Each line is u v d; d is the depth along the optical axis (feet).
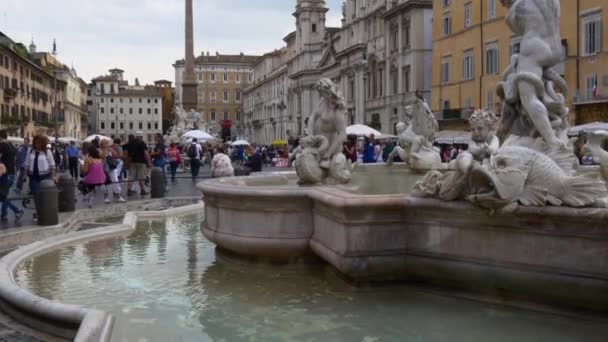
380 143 109.91
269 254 20.33
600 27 100.68
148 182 64.03
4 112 184.24
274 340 13.91
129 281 20.27
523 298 15.21
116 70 496.23
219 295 17.98
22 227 32.99
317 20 293.02
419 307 15.80
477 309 15.44
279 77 350.84
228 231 21.34
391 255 16.84
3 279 18.40
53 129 255.50
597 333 13.55
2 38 192.95
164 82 464.24
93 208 42.24
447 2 149.59
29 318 15.70
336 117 22.34
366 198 16.69
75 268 22.49
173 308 16.90
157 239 29.12
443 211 15.90
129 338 14.30
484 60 134.72
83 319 14.28
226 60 469.16
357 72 216.54
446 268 16.11
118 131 434.30
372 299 16.53
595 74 101.81
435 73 156.35
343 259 16.75
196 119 136.77
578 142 43.70
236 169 58.44
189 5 139.03
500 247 15.12
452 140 121.19
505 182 14.39
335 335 14.06
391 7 185.37
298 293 17.76
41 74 239.09
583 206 13.70
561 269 14.12
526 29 19.54
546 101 18.81
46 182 34.14
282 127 343.05
